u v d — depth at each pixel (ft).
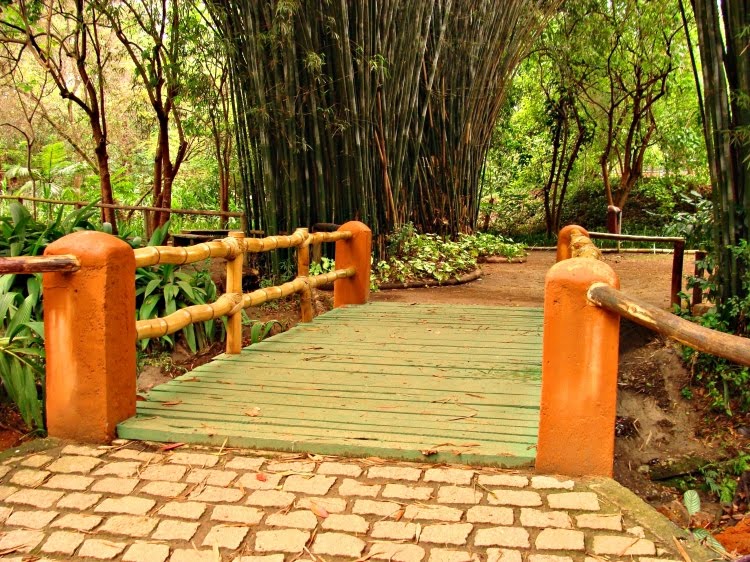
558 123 42.04
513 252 33.68
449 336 15.53
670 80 38.70
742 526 11.10
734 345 6.11
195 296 16.99
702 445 13.39
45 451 8.96
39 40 32.22
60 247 9.19
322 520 7.20
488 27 28.58
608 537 6.86
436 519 7.18
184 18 24.62
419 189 28.32
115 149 42.14
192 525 7.17
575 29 36.70
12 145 41.52
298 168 22.45
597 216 45.39
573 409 8.04
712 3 13.25
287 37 20.44
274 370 12.61
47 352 9.34
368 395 11.00
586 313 7.92
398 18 23.48
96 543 6.91
